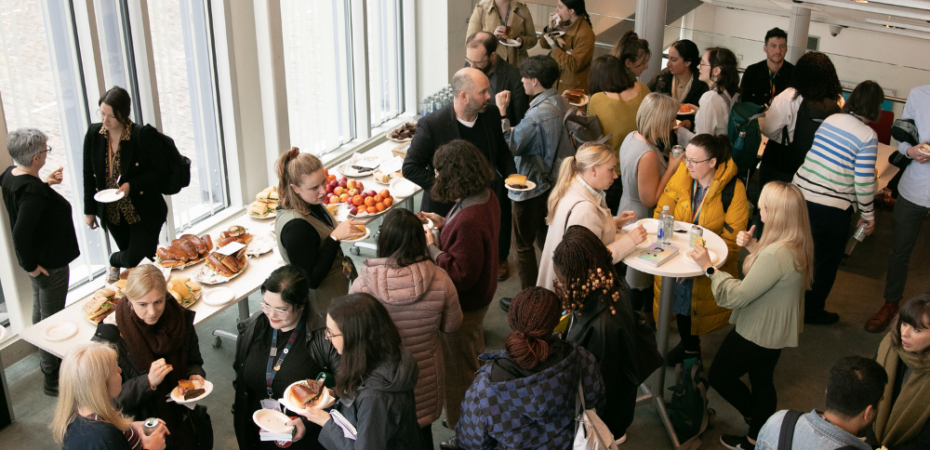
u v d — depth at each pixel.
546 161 4.46
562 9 5.92
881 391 2.31
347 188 4.77
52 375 3.89
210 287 3.76
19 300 4.09
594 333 2.83
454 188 3.10
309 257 3.24
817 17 6.69
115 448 2.29
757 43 5.98
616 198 4.88
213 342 4.45
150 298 2.69
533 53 6.71
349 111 6.58
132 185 3.88
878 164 5.38
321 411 2.56
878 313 4.73
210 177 5.26
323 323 2.74
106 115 3.73
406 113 7.52
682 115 5.05
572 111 4.46
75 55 4.13
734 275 3.92
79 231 4.41
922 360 2.59
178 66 4.77
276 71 5.31
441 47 7.18
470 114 4.03
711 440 3.71
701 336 4.61
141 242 4.04
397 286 2.83
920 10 4.90
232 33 4.98
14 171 3.56
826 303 5.02
